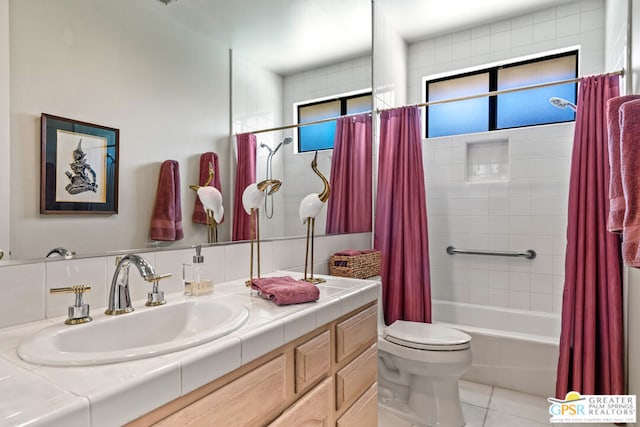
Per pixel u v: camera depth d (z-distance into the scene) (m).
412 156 2.56
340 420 1.21
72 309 0.91
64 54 1.06
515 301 2.86
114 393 0.57
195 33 1.47
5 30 0.94
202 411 0.73
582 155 2.06
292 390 1.00
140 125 1.27
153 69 1.31
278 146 1.92
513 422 1.93
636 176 1.15
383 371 2.20
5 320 0.91
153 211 1.30
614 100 1.32
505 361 2.31
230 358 0.78
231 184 1.64
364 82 2.57
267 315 0.99
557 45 2.72
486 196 2.96
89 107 1.12
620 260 1.98
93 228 1.13
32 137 1.00
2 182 0.94
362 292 1.35
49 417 0.48
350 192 2.49
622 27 2.03
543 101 2.89
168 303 1.11
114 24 1.19
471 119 3.15
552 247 2.72
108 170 1.17
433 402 1.94
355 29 2.46
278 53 1.90
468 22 2.94
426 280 2.51
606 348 1.97
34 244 0.99
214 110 1.56
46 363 0.66
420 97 3.25
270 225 1.86
